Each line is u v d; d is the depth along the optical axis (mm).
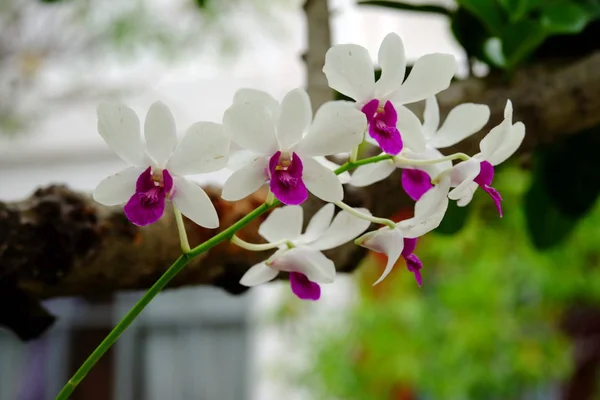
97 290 693
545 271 1897
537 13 841
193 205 586
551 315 2137
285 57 2775
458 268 2043
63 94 2623
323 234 628
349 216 622
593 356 2180
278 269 617
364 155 737
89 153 3166
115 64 2553
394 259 593
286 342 2701
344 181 623
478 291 1956
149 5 2221
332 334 2346
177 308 3088
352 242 737
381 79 594
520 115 804
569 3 818
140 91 2682
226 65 2396
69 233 660
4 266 652
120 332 587
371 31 2340
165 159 583
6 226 650
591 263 1947
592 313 2143
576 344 2191
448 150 764
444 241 1950
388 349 2143
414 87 600
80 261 668
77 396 3014
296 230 638
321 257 614
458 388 2027
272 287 3033
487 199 1629
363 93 595
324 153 588
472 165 591
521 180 1528
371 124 595
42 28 2434
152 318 3078
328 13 818
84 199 670
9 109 2600
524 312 2090
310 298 624
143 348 3066
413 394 2402
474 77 819
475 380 2025
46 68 2555
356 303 2385
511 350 2020
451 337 2039
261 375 2791
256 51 2719
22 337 683
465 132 635
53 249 659
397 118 602
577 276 1909
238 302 3076
